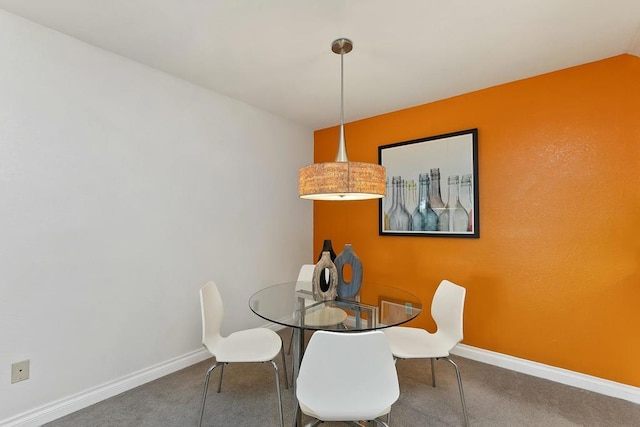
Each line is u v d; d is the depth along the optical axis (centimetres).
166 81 229
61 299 176
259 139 303
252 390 203
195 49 198
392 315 165
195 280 246
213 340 182
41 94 171
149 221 218
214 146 262
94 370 188
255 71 227
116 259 200
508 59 206
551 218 220
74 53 184
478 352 247
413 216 283
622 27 170
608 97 201
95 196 191
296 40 187
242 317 284
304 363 113
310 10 160
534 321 225
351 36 182
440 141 269
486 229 246
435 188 271
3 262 158
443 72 225
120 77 204
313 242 369
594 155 205
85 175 187
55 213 175
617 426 167
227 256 272
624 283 195
